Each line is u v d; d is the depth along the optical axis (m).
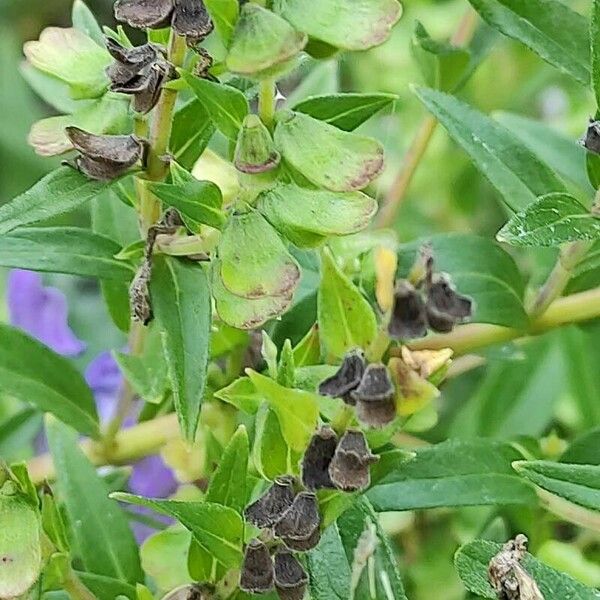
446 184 0.33
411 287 0.17
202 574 0.20
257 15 0.18
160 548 0.21
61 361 0.24
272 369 0.20
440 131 0.33
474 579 0.19
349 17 0.18
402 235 0.32
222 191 0.21
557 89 0.35
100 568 0.22
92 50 0.20
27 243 0.22
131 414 0.27
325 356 0.20
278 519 0.18
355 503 0.19
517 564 0.18
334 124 0.20
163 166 0.20
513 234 0.20
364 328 0.18
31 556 0.19
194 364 0.20
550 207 0.20
